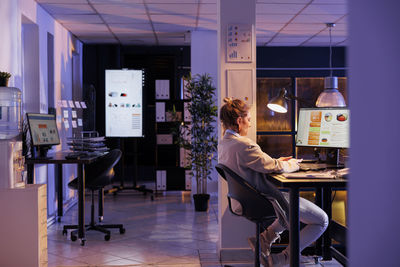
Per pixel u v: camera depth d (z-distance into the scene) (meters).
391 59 0.60
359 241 0.67
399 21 0.59
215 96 7.43
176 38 7.95
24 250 3.15
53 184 5.89
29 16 5.00
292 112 6.33
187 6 5.59
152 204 6.68
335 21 6.47
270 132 6.00
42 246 3.27
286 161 2.84
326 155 3.35
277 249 3.63
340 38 7.89
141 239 4.60
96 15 6.05
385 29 0.61
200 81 6.48
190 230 5.00
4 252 3.15
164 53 8.20
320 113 3.37
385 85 0.61
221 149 2.95
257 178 2.79
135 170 7.66
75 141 4.52
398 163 0.59
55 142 4.67
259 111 6.41
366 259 0.65
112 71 7.47
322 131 3.33
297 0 5.28
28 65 5.36
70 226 4.80
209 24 6.74
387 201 0.61
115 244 4.40
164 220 5.54
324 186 2.42
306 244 2.92
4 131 3.88
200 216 5.79
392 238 0.61
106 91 7.48
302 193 4.18
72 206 6.53
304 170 2.87
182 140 6.57
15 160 3.21
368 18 0.63
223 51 3.79
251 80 3.79
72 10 5.73
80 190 4.31
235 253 3.76
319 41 8.21
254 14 3.79
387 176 0.61
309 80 6.75
